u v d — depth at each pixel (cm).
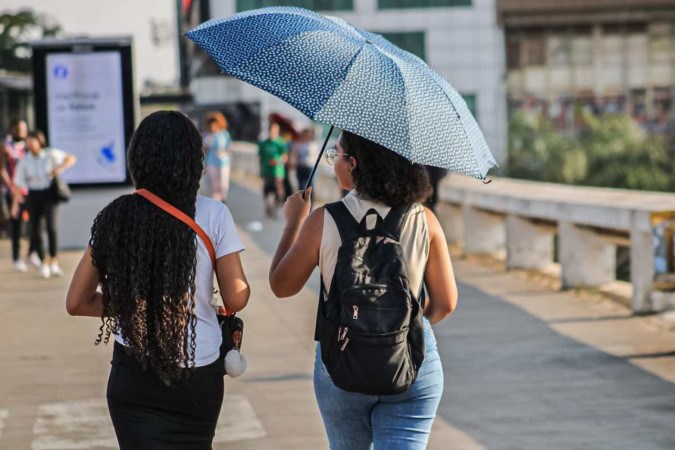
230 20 523
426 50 8212
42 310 1474
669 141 7994
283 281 512
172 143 495
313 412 927
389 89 490
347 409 506
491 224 2058
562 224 1585
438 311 518
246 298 512
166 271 492
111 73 2105
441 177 2056
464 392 995
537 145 6688
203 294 504
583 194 1725
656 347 1168
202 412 505
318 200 3519
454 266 1930
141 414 499
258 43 504
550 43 8181
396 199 505
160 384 497
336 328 484
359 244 491
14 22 6956
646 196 1588
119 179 2141
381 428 505
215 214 506
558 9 8094
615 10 8050
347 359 480
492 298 1534
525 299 1516
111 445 840
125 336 491
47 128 2105
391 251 489
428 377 504
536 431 865
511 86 8238
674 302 1355
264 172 2897
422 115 494
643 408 929
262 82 489
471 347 1195
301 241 506
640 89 8138
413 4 8200
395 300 481
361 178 504
